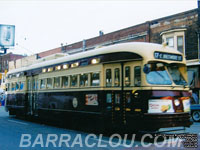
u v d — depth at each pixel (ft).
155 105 29.68
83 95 38.91
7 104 67.62
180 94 31.81
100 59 36.22
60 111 44.45
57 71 46.34
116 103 33.17
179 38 70.79
